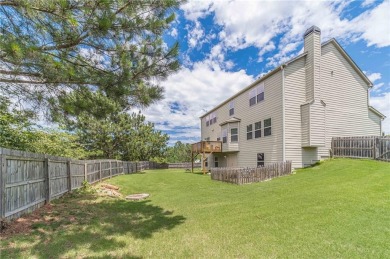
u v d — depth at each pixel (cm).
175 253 322
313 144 1171
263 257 301
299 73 1255
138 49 462
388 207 455
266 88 1362
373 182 668
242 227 423
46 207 533
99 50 438
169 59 488
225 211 543
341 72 1338
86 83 436
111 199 721
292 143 1205
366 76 1387
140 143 2388
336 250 305
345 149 1210
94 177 1056
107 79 429
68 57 424
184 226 448
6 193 384
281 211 497
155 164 2788
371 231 354
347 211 451
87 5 354
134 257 310
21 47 302
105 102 484
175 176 1520
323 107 1217
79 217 485
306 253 304
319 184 739
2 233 353
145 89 493
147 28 443
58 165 656
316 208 489
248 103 1568
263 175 1046
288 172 1105
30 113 513
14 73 386
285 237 362
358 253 293
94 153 1902
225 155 1919
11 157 404
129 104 515
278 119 1244
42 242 339
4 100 500
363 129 1362
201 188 959
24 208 448
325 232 366
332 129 1280
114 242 362
